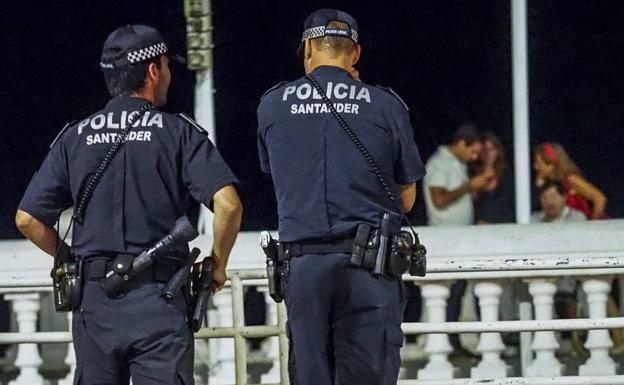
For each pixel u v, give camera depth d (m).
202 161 8.57
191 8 15.12
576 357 12.76
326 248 8.70
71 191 8.71
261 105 9.01
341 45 8.95
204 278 8.70
